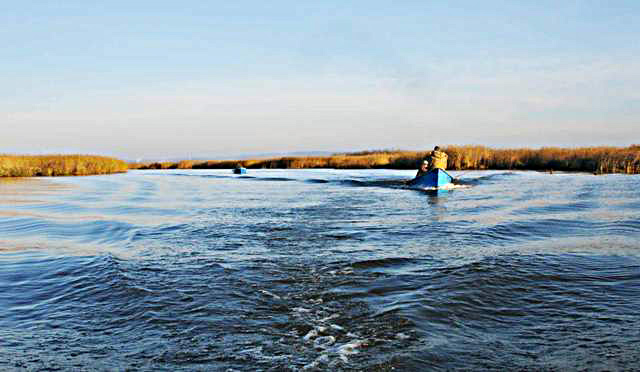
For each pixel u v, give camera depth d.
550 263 8.71
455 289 7.18
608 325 5.88
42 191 27.23
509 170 45.12
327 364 4.88
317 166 59.59
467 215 15.20
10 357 5.05
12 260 9.48
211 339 5.49
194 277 7.89
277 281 7.66
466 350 5.18
